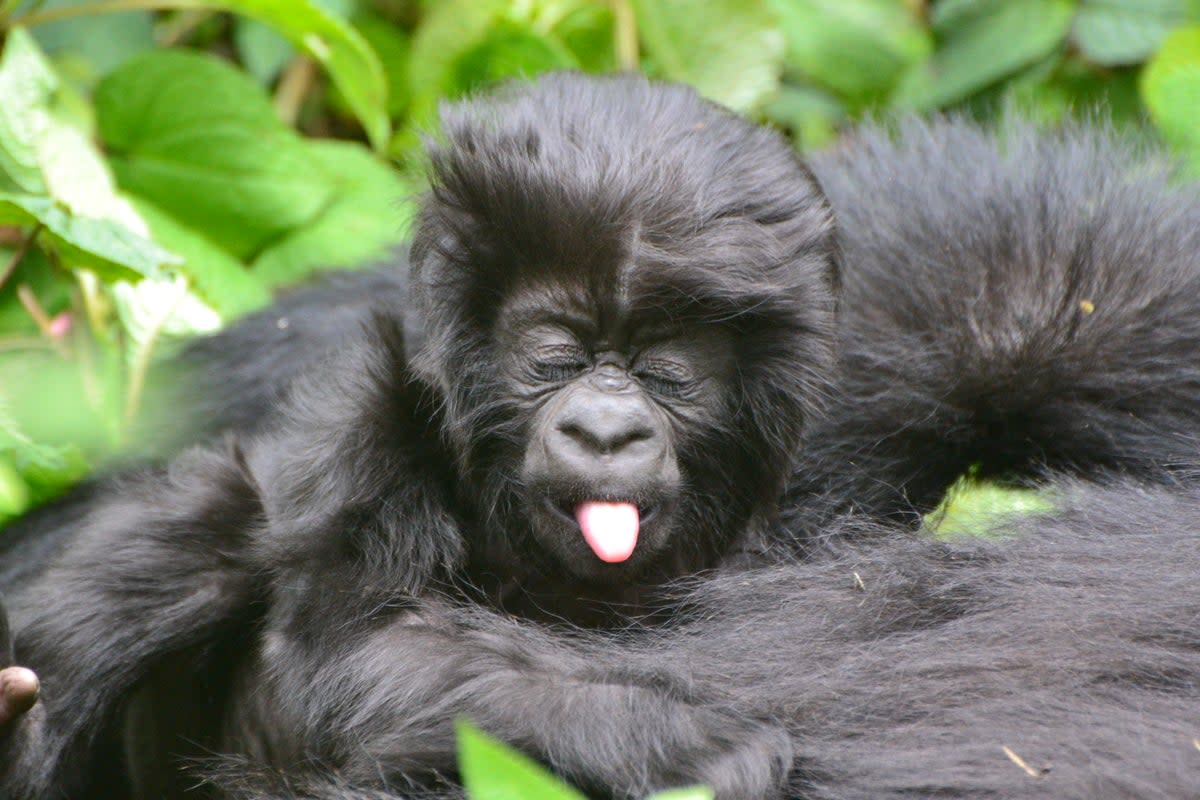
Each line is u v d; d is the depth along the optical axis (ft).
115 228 30.27
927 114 43.96
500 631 24.16
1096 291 28.45
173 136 38.60
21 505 31.76
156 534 26.32
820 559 25.98
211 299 35.37
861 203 30.76
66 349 35.17
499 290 24.31
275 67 44.29
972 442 28.07
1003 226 29.43
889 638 23.31
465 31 42.04
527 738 21.16
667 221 23.76
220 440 30.99
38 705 24.94
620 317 23.80
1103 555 24.02
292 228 39.06
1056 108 44.83
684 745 20.72
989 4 45.96
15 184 33.47
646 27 43.04
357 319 30.71
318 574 24.52
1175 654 21.86
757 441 25.45
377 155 43.45
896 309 28.99
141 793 26.91
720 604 24.85
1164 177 31.48
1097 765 19.88
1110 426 27.78
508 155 24.08
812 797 20.92
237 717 25.95
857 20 45.98
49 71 34.09
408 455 25.20
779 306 24.59
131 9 40.93
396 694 22.61
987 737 20.92
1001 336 28.22
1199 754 19.77
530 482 23.70
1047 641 22.44
